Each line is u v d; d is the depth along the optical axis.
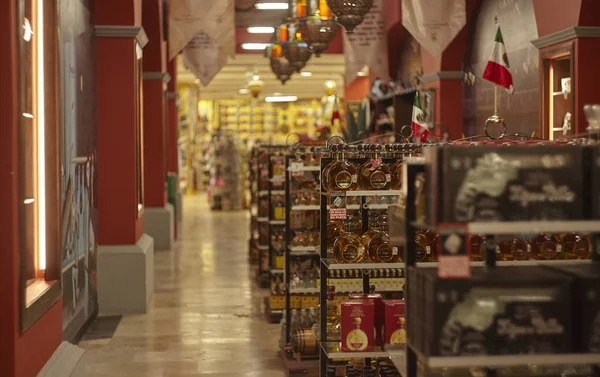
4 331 4.48
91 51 8.62
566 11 7.66
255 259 13.40
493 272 3.56
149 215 15.06
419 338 3.51
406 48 15.13
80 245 7.96
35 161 5.65
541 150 3.36
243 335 8.14
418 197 3.66
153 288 10.72
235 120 34.06
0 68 4.46
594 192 3.37
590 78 7.49
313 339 6.68
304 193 8.05
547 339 3.36
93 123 8.67
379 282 5.95
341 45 19.64
